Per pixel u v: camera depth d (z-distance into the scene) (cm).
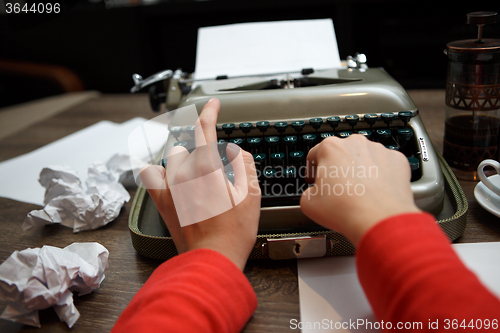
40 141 116
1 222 75
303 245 55
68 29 221
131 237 61
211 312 37
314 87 77
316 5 187
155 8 204
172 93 96
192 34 214
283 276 55
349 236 39
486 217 62
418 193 57
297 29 102
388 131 68
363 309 47
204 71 100
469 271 31
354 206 39
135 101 145
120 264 60
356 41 192
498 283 47
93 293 54
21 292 48
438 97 118
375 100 73
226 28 104
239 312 41
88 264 53
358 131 71
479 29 70
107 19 213
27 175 94
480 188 65
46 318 51
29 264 52
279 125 71
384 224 36
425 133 69
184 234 47
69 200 70
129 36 215
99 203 70
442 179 60
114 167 84
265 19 204
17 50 233
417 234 34
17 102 249
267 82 90
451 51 70
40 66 229
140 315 36
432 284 30
